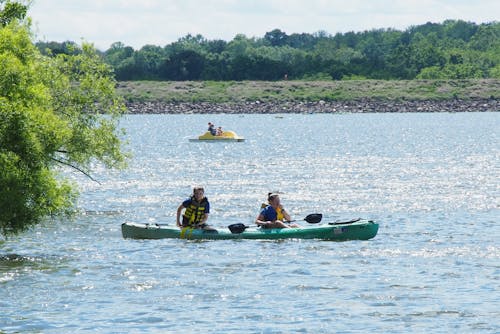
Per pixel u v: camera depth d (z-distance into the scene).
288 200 114.75
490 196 116.44
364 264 67.88
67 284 60.72
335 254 72.38
